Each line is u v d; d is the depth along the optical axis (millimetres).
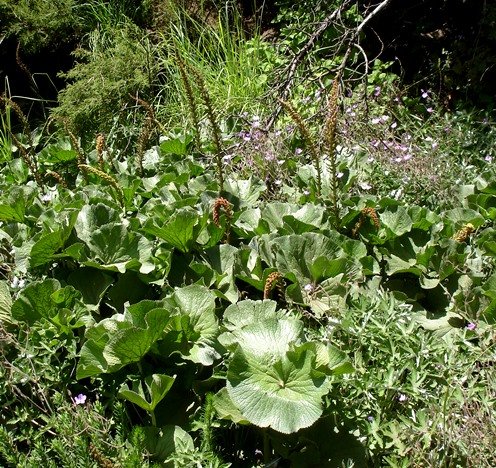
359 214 3258
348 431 2318
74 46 6434
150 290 3029
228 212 3102
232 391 2186
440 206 3635
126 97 5301
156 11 6289
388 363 2465
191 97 3611
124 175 3857
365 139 4199
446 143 4324
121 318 2555
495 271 3016
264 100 5020
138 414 2469
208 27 5977
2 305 2842
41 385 2449
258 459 2410
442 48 5527
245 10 6715
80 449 2146
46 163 4375
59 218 3156
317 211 3273
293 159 4047
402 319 2590
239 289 3111
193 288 2598
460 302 2844
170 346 2477
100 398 2582
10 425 2486
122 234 2998
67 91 5387
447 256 2990
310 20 5797
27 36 6023
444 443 2133
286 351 2201
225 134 4660
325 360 2225
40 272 3074
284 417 2119
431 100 4945
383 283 3109
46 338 2568
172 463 2266
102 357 2414
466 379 2416
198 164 3916
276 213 3355
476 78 5164
